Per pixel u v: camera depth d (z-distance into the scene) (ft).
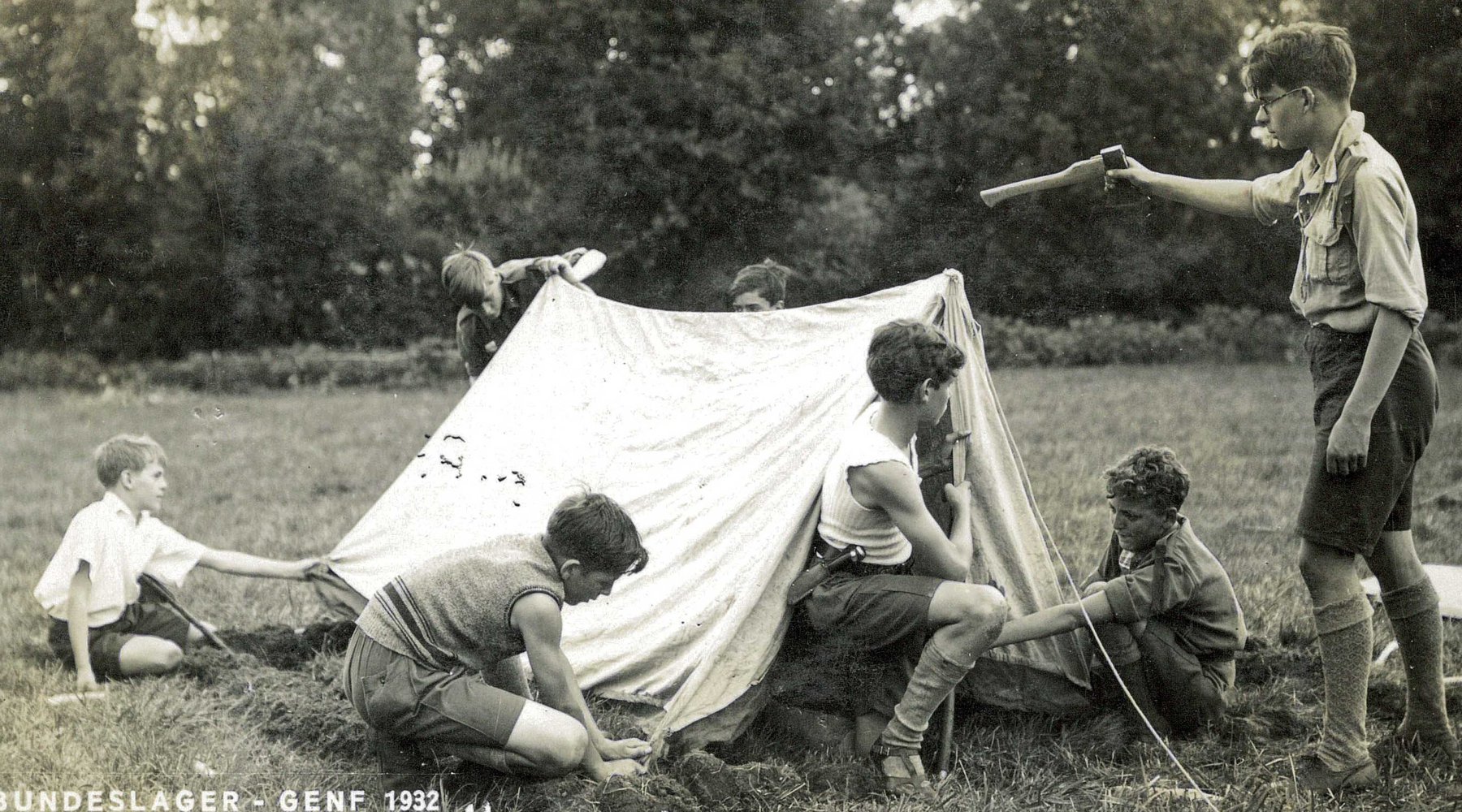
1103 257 60.13
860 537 11.01
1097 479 27.73
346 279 60.49
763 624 11.17
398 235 60.03
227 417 45.14
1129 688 12.13
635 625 12.84
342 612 15.14
